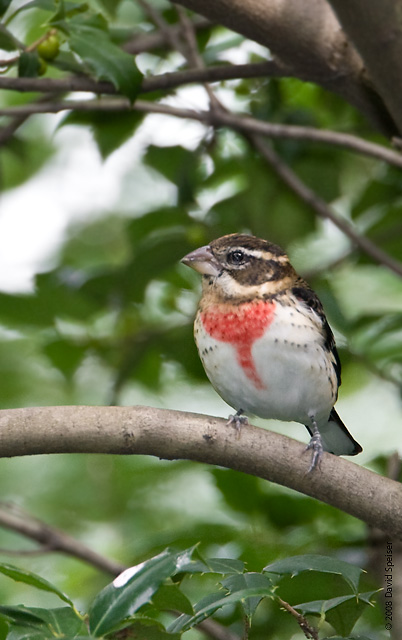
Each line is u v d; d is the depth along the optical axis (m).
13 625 5.21
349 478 7.07
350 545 9.64
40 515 13.58
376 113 8.59
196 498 12.85
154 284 12.98
